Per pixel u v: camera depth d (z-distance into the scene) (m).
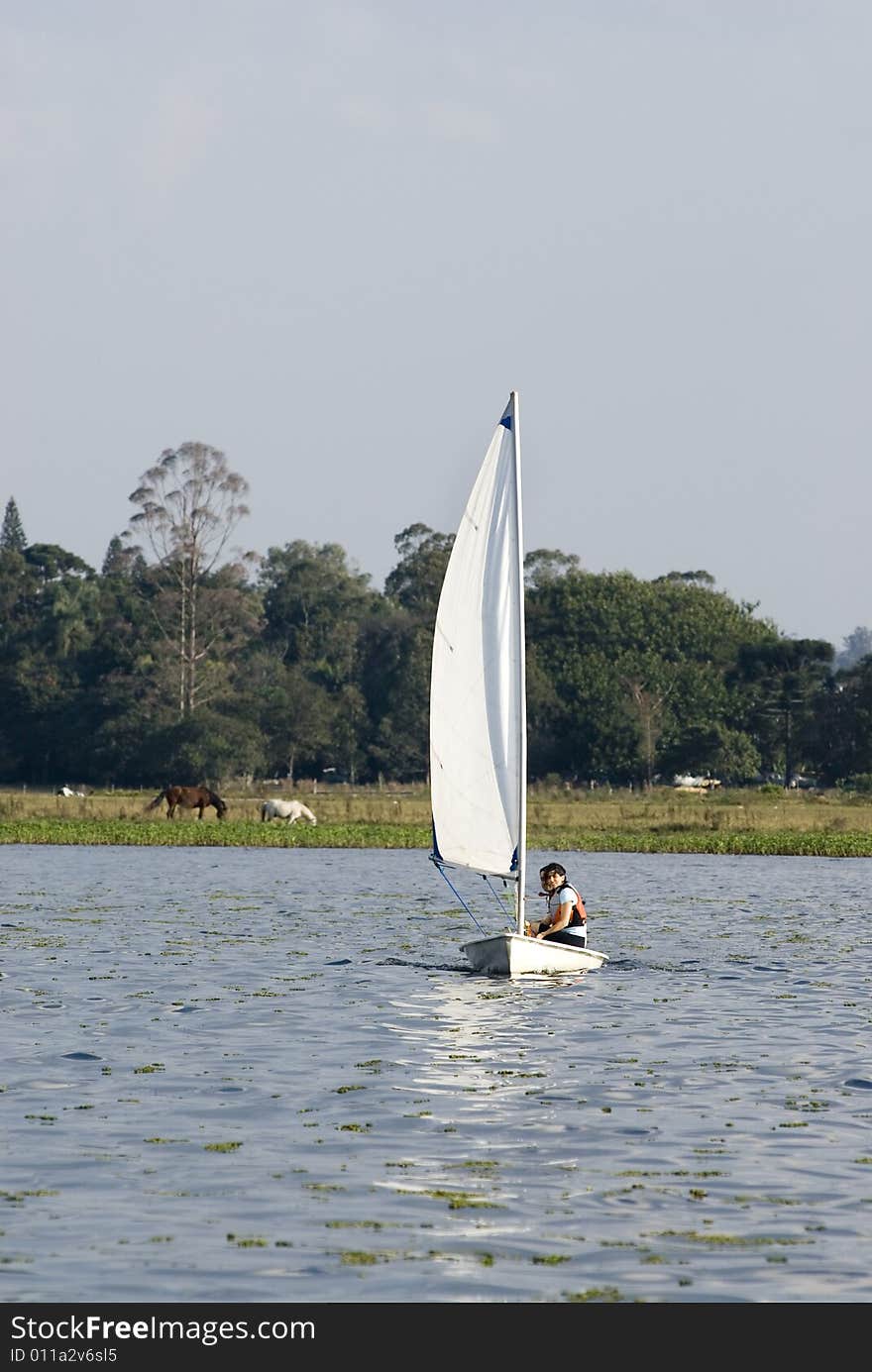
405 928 137.38
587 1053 77.56
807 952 121.94
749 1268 46.28
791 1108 65.44
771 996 97.81
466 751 109.38
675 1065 74.56
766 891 187.38
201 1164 56.09
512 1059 75.81
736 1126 62.09
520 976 104.81
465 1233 48.97
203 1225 49.50
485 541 109.56
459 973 107.19
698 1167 56.19
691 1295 44.47
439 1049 78.19
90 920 141.25
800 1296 44.47
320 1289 44.75
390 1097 66.94
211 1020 85.81
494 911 155.88
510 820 108.12
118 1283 45.00
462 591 109.75
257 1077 70.81
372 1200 52.19
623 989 100.38
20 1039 79.38
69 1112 63.41
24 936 127.31
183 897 169.38
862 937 133.62
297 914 149.75
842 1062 75.44
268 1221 49.94
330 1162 56.53
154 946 121.12
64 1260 46.56
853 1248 47.84
